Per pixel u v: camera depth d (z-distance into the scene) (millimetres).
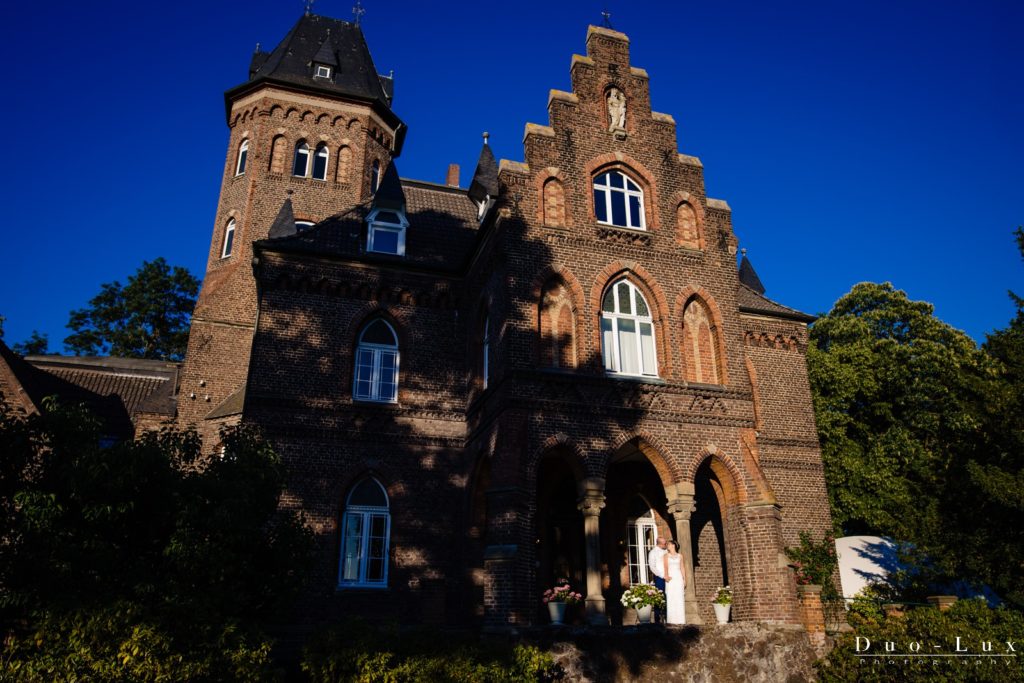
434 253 25609
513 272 20062
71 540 12211
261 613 14633
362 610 20391
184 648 11797
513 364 19078
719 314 21844
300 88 33562
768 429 25344
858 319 45688
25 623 11570
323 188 32656
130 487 12828
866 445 38938
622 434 19328
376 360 23500
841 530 37656
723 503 20406
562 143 22062
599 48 23688
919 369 39000
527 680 14531
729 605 18594
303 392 22016
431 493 22109
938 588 24922
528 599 16906
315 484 21141
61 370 34656
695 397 20500
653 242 21969
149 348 59625
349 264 23656
